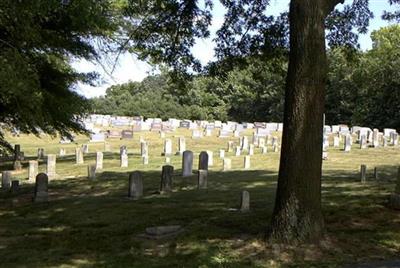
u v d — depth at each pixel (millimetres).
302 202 9289
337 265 8367
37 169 26188
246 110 91062
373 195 13930
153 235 10789
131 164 27312
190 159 21172
